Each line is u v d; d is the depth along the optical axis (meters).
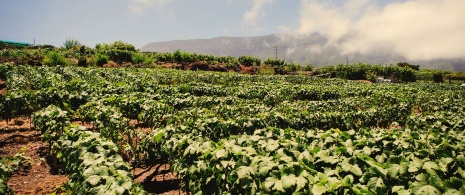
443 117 9.93
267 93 20.17
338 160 4.62
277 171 3.91
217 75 30.67
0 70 24.08
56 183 6.55
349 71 52.47
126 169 4.82
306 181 3.62
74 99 11.82
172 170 5.79
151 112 10.23
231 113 11.47
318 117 10.67
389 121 12.57
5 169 5.46
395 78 52.75
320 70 55.56
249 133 8.41
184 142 5.61
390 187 4.05
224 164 4.46
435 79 55.66
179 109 12.91
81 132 6.16
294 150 4.96
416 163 4.29
